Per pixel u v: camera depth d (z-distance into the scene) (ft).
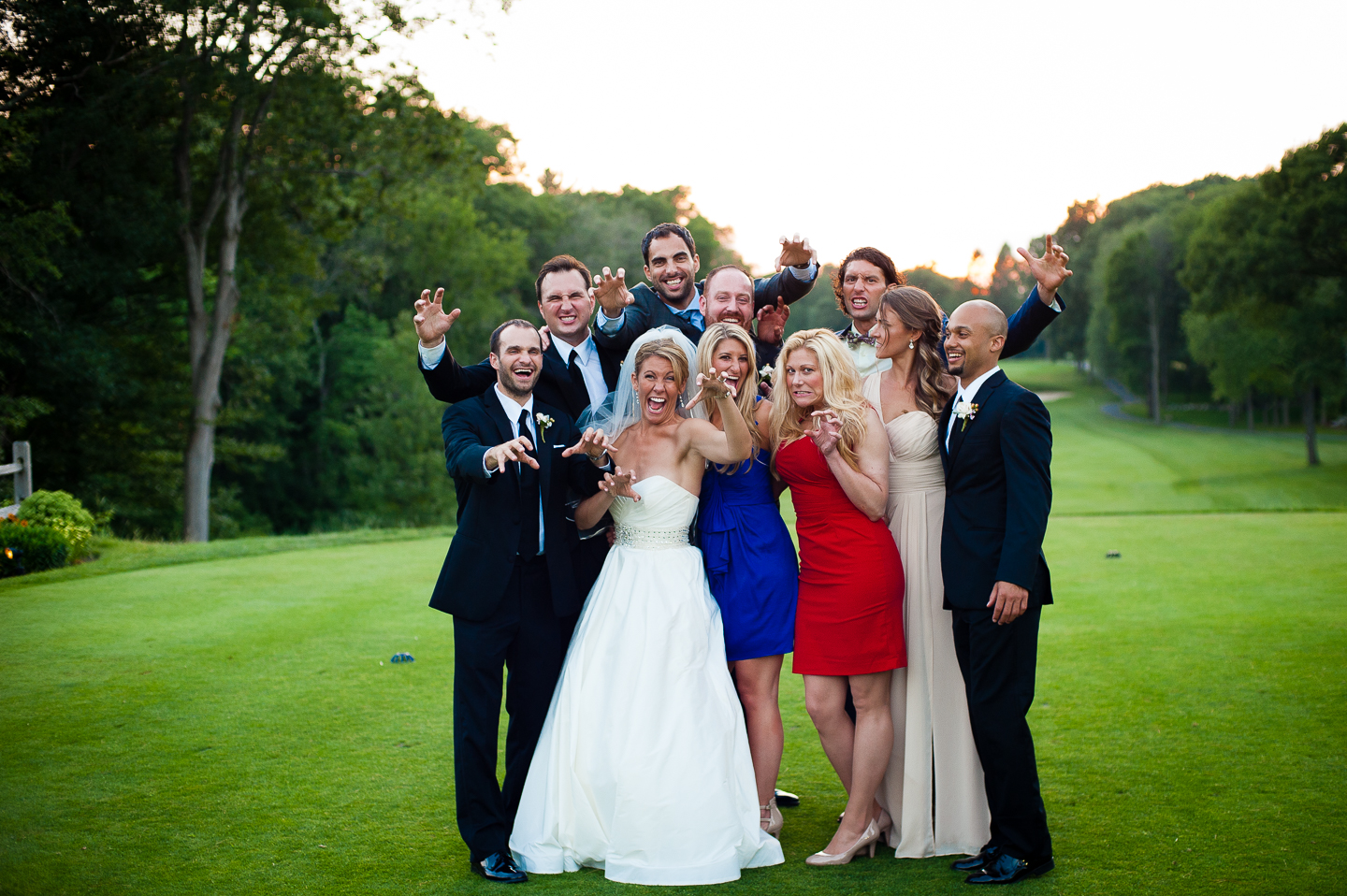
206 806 12.34
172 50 55.98
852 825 11.17
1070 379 294.25
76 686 17.43
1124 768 13.35
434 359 11.66
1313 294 119.44
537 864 10.90
